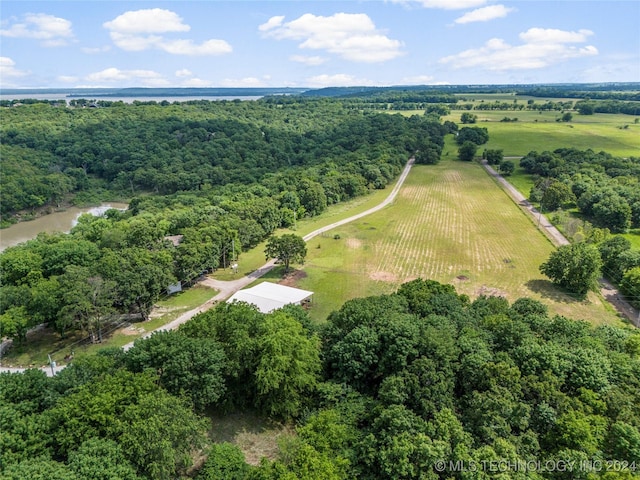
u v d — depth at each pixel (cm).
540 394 3997
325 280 8944
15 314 6475
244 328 5050
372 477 3581
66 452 3672
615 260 8756
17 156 18188
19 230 14462
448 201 14700
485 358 4478
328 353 5150
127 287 6994
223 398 4806
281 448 3862
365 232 11888
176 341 4728
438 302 5681
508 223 12275
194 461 4219
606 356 4594
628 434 3475
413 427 3781
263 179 16875
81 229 11344
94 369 4541
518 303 6206
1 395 4019
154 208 13600
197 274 8850
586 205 12538
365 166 17238
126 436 3572
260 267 9769
